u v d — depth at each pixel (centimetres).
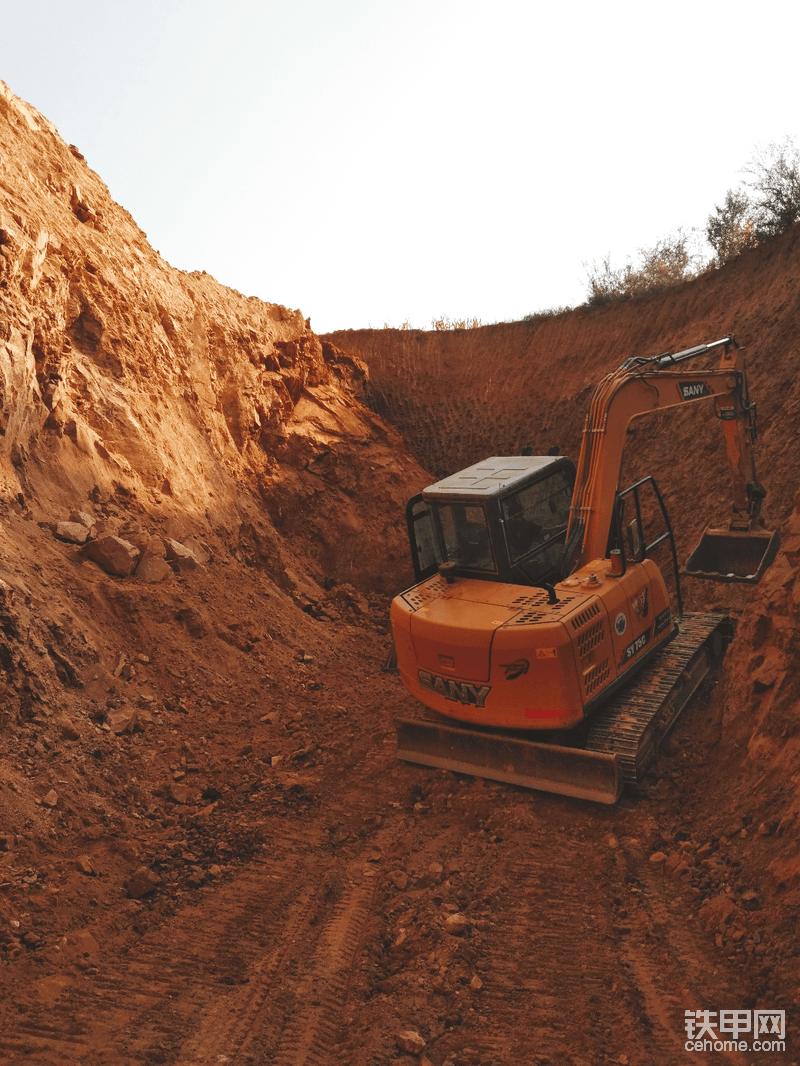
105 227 1568
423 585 909
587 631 755
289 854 718
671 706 845
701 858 629
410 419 2309
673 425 1728
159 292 1580
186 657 1070
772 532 1029
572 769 753
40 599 941
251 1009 496
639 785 765
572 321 2305
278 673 1152
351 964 549
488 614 788
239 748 930
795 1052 411
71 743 816
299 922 606
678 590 970
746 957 500
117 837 718
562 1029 463
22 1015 485
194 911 625
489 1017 480
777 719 677
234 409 1670
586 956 538
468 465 2166
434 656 810
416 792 820
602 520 874
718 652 991
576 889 628
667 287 2194
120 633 1036
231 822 768
